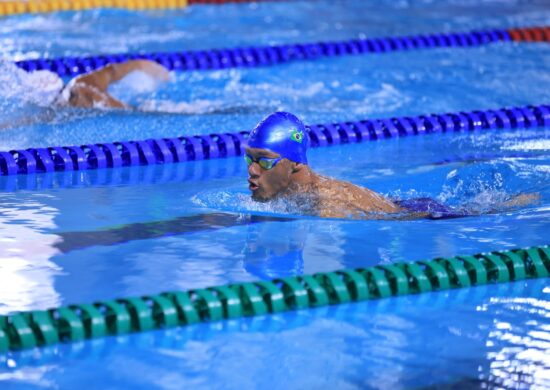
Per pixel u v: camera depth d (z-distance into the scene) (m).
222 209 10.07
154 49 19.98
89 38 21.23
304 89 17.08
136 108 15.07
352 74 18.36
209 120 14.62
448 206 10.30
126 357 6.57
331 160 12.71
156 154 12.70
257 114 15.06
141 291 7.59
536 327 7.13
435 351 6.66
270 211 9.98
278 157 9.53
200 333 7.01
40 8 24.77
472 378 6.21
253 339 6.89
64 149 12.38
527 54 20.25
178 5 26.70
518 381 6.16
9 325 6.88
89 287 7.67
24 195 10.73
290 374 6.25
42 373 6.29
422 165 12.26
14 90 14.74
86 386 6.07
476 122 14.73
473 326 7.16
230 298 7.39
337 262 8.33
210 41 21.16
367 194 10.09
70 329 6.88
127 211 10.03
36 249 8.66
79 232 9.22
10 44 20.25
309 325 7.19
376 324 7.20
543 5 27.77
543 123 14.93
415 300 7.77
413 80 17.80
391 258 8.46
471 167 11.79
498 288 8.08
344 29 23.19
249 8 26.77
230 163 12.66
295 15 25.72
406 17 25.42
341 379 6.17
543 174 11.59
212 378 6.19
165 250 8.64
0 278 7.88
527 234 9.23
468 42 21.64
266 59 19.52
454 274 8.13
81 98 14.64
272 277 7.93
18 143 12.95
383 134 14.16
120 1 25.89
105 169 12.25
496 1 28.88
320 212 9.77
